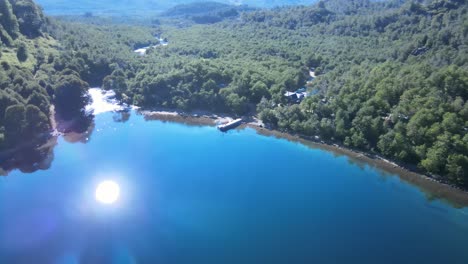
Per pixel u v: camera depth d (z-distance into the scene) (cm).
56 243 15025
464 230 15725
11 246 14850
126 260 14250
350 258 14338
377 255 14450
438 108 19538
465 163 17588
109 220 16275
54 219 16325
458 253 14550
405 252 14588
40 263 14088
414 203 17338
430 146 19038
